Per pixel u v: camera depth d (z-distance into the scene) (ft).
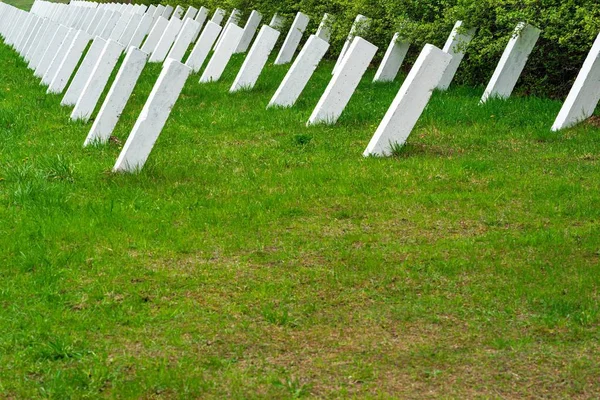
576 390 14.30
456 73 47.60
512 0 40.65
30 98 46.14
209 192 26.27
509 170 28.07
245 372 15.14
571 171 27.58
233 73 55.47
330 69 57.47
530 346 15.87
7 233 22.43
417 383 14.67
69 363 15.52
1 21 106.42
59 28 55.98
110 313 17.53
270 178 27.71
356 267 19.90
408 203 24.75
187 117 39.50
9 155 31.65
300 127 36.14
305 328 16.88
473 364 15.28
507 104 38.52
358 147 32.01
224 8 83.82
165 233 22.44
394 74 49.70
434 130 34.60
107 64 38.78
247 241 21.91
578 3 40.68
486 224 22.91
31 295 18.52
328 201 25.18
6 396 14.44
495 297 18.03
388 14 52.29
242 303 18.07
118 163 28.09
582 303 17.44
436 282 18.92
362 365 15.30
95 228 22.72
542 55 42.88
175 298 18.42
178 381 14.73
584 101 33.88
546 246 20.76
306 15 61.98
